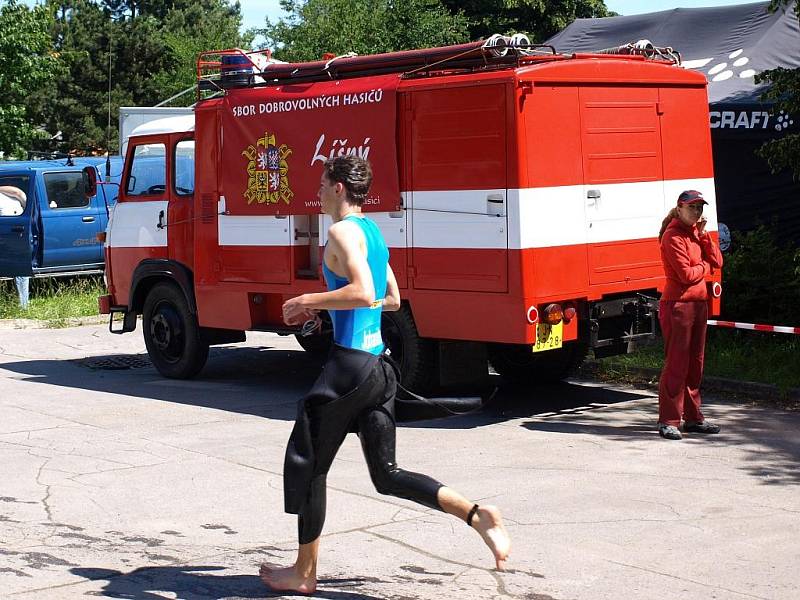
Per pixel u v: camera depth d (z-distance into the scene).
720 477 7.29
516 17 34.31
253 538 6.07
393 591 5.18
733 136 13.94
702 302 8.44
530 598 5.08
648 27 17.45
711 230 10.28
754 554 5.72
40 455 8.07
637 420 9.20
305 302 4.77
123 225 12.08
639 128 9.54
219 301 10.90
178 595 5.14
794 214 13.77
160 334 11.70
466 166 8.82
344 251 4.80
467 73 8.90
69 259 18.12
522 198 8.52
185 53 45.91
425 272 9.16
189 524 6.34
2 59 25.23
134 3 72.38
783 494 6.88
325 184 5.00
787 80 11.20
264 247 10.41
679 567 5.52
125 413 9.74
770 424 8.96
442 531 6.13
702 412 9.41
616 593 5.15
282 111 10.09
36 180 17.80
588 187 9.05
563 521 6.30
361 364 4.87
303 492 4.95
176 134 11.45
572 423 9.10
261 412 9.79
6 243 17.75
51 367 12.64
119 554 5.77
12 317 16.83
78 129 54.97
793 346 11.30
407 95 9.18
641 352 11.64
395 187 9.27
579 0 34.62
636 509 6.54
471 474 7.40
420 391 9.53
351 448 8.29
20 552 5.79
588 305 9.13
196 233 11.05
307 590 5.10
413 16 27.16
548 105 8.73
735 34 16.36
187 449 8.26
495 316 8.75
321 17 27.92
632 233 9.48
